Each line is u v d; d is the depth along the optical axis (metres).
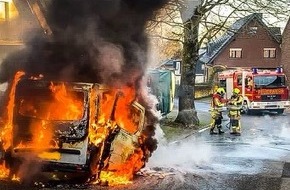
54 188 7.85
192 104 18.72
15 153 8.28
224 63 47.06
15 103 8.45
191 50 18.58
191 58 18.61
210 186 8.39
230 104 16.42
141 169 9.69
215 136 15.83
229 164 10.62
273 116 24.55
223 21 17.86
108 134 8.41
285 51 37.41
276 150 12.77
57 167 8.10
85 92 8.30
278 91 25.67
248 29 20.16
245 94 25.83
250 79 25.66
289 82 36.84
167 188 8.14
